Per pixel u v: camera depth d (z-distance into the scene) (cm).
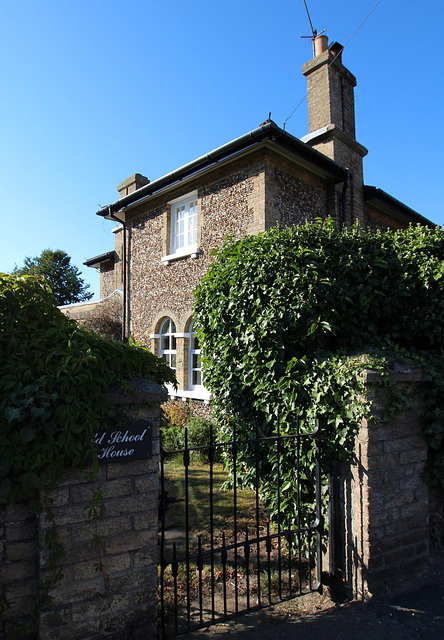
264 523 443
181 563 365
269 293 394
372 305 389
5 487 218
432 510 374
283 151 830
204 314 505
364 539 310
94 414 236
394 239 424
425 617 288
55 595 230
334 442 328
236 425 451
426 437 348
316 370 350
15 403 218
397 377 326
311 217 912
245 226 854
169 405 934
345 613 294
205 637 270
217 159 883
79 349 241
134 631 252
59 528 231
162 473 269
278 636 270
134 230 1213
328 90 979
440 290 377
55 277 3356
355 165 998
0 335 232
